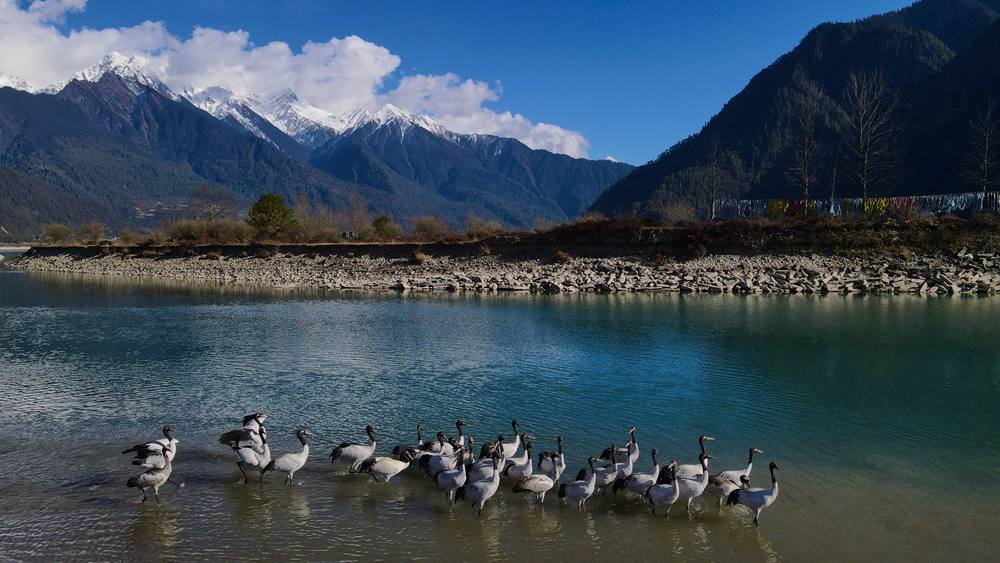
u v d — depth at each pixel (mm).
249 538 14641
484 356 33219
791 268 62906
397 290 66000
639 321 43781
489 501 16812
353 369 30422
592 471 16562
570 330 40625
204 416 23266
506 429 21984
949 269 59719
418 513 16047
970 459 19219
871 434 21344
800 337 37406
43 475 18031
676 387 27031
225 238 103750
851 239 64750
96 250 108375
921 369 29750
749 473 17906
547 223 87562
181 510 16016
